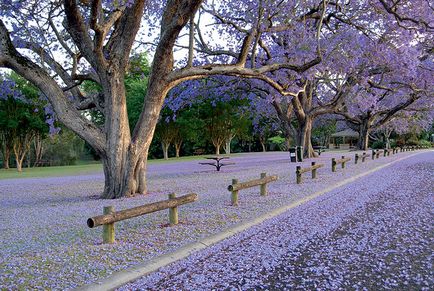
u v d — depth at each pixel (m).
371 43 17.47
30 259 5.24
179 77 11.27
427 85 23.62
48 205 10.60
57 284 4.27
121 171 11.47
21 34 12.69
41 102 25.38
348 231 6.44
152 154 49.34
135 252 5.47
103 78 11.21
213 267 4.85
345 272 4.54
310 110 25.84
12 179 20.41
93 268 4.80
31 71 10.82
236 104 35.56
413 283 4.17
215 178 15.97
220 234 6.36
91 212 8.99
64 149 41.31
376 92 24.95
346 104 25.34
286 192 10.81
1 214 9.38
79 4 12.51
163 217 7.89
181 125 35.69
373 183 12.63
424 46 20.56
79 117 11.30
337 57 16.75
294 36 16.28
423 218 7.23
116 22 12.39
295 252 5.37
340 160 17.08
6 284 4.29
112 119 11.34
